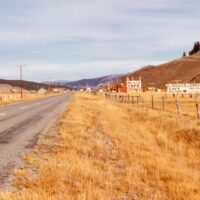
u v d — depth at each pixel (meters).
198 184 10.16
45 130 19.02
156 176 10.31
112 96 75.00
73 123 22.02
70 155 11.71
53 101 65.31
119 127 21.94
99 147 14.05
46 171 9.54
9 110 38.06
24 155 11.92
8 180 8.74
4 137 16.45
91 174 9.48
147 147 15.67
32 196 7.36
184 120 23.75
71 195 7.81
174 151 16.73
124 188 8.90
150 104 55.97
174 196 8.75
